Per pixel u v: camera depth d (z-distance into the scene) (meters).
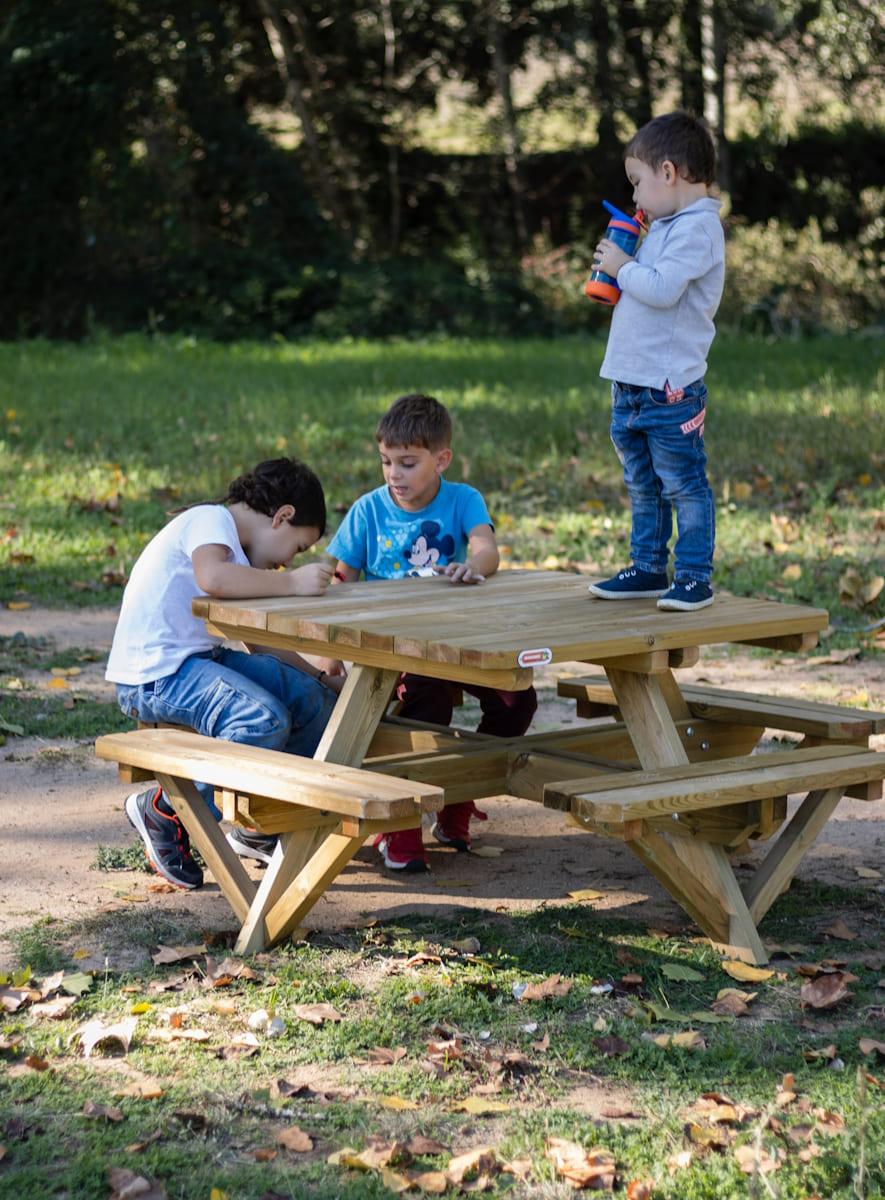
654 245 4.20
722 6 27.45
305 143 29.11
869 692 6.54
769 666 7.05
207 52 26.50
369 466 11.90
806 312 25.81
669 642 3.97
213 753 4.05
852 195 29.61
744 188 30.02
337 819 3.99
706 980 3.77
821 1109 3.09
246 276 26.27
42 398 16.02
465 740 4.58
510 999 3.63
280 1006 3.57
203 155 26.69
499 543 9.52
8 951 3.88
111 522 9.91
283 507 4.54
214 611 4.29
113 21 25.84
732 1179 2.83
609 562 8.93
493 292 27.31
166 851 4.38
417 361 20.89
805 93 29.72
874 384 16.72
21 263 25.39
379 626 3.97
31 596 8.21
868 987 3.73
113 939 3.98
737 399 15.45
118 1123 3.03
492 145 28.80
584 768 4.22
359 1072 3.26
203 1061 3.29
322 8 28.38
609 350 4.34
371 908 4.27
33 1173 2.83
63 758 5.55
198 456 12.47
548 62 28.94
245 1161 2.90
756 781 3.86
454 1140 2.99
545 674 7.18
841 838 4.93
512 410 14.82
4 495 10.80
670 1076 3.25
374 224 29.66
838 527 10.02
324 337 25.89
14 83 25.05
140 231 26.20
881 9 27.62
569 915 4.21
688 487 4.29
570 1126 3.03
